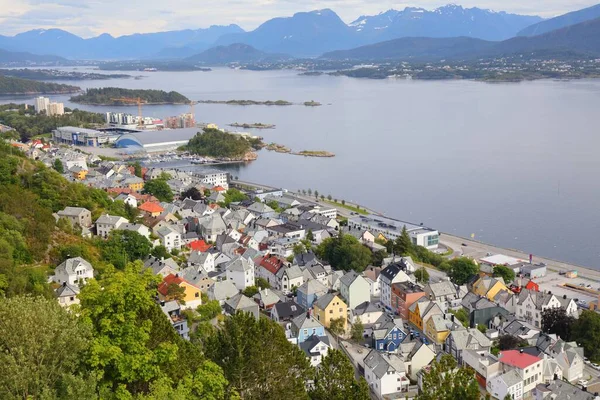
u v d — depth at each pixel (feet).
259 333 298.76
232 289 583.99
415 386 440.45
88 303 240.53
